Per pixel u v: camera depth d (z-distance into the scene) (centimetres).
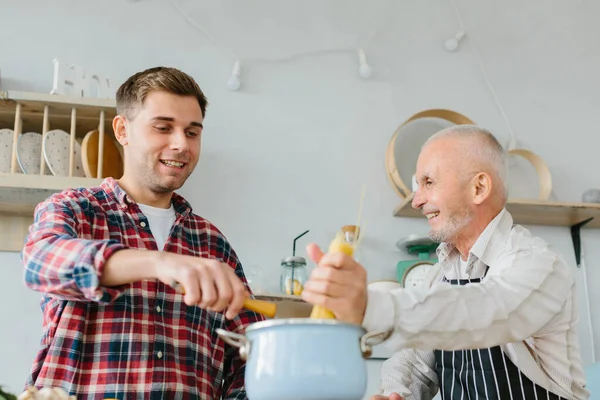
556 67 315
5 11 274
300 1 302
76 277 113
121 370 135
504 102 307
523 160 300
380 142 291
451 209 172
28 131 260
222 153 277
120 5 285
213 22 291
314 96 292
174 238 155
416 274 262
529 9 320
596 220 286
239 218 272
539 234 293
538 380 158
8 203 244
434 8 312
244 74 288
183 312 145
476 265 171
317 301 100
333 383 90
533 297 133
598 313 286
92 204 147
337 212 280
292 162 282
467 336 119
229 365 154
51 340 134
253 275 261
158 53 283
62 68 252
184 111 155
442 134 179
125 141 164
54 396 91
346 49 300
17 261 252
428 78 303
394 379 186
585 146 308
